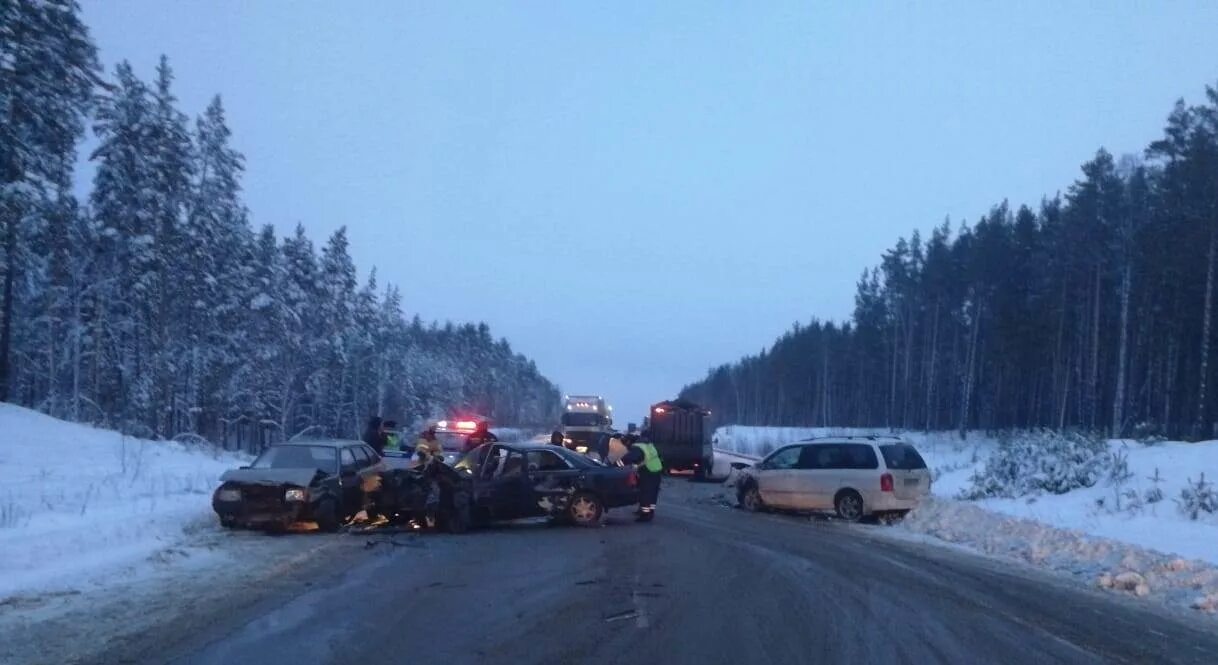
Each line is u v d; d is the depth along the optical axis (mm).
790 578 14797
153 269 46188
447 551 17578
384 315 84750
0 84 36938
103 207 45375
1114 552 16516
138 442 36281
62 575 13438
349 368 71125
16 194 36750
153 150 46219
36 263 44031
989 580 15109
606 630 10875
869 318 95938
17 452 30266
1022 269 66250
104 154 45406
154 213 45875
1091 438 29578
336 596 12773
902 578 15078
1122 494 23625
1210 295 45219
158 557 15227
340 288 68125
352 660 9391
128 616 11211
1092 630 11430
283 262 62719
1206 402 53500
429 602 12453
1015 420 71125
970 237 75375
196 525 19531
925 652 10070
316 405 64938
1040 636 11008
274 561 15680
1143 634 11289
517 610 11984
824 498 24750
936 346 77312
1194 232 45656
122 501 21641
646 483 23469
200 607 11828
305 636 10383
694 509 27594
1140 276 53875
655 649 9984
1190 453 26109
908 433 74375
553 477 21734
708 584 14117
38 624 10695
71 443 33062
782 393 123438
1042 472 28219
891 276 85188
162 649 9703
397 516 21766
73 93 40062
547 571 15211
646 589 13625
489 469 21453
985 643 10570
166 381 47188
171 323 48938
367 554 17000
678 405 44594
